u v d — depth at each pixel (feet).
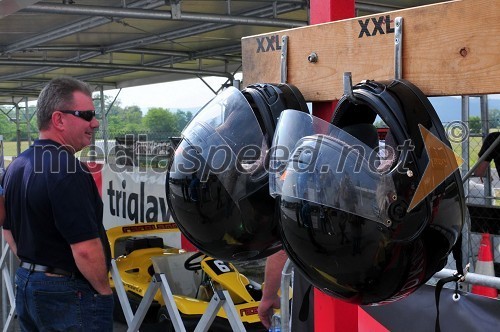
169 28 34.35
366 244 4.31
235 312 8.82
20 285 8.94
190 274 20.90
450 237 4.42
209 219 5.38
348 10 5.99
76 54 44.45
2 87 68.03
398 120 4.31
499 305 7.34
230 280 18.33
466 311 7.68
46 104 8.81
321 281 4.68
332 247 4.42
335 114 4.90
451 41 4.50
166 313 17.90
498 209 11.53
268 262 7.38
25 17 30.01
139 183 23.61
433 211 4.25
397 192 4.22
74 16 29.91
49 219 8.59
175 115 66.90
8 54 42.32
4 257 14.87
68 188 8.42
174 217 5.78
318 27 5.61
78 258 8.49
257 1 27.81
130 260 21.61
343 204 4.33
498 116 17.52
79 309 8.79
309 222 4.48
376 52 5.06
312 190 4.45
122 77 59.52
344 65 5.36
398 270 4.32
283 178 4.69
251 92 5.58
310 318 8.34
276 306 7.63
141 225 22.43
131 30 34.86
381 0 26.21
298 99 5.55
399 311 8.37
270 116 5.38
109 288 9.03
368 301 4.58
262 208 5.25
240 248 5.45
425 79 4.68
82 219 8.46
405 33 4.80
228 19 28.09
